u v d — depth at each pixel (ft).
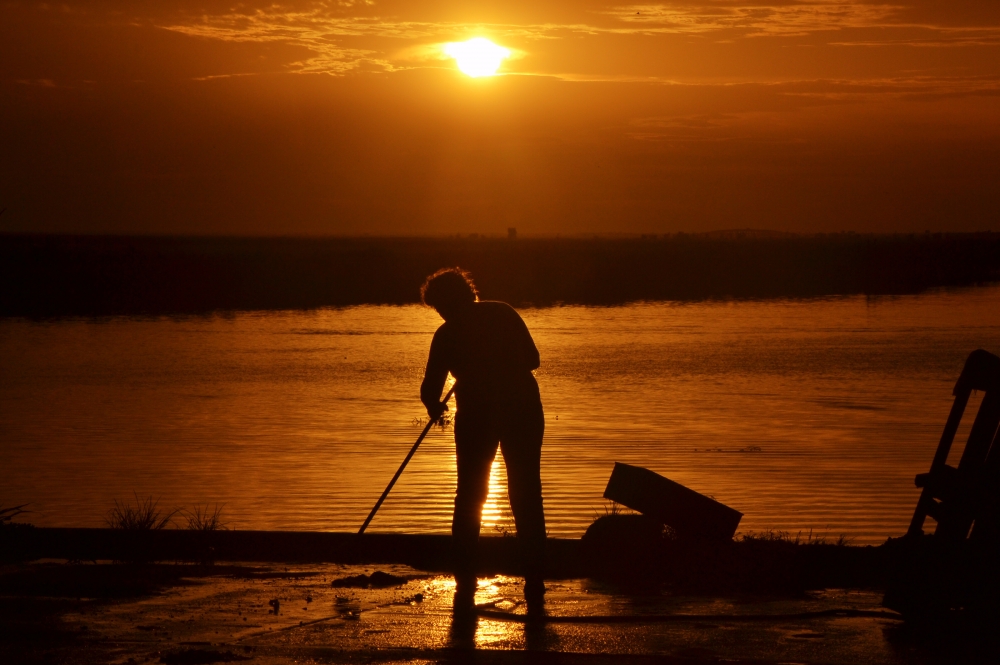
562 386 270.26
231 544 72.95
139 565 67.92
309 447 172.86
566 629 51.67
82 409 230.07
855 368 315.37
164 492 132.67
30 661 45.73
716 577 62.54
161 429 197.36
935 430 193.26
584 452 166.09
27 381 286.46
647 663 45.80
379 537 71.77
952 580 54.13
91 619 53.26
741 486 136.87
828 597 59.21
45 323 534.37
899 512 120.16
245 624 52.42
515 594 59.67
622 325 509.35
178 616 54.13
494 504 122.93
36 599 57.77
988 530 54.29
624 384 274.98
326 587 61.41
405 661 46.01
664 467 153.07
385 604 57.16
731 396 248.73
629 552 66.44
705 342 411.34
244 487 135.95
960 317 557.33
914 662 45.96
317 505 123.34
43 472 148.77
